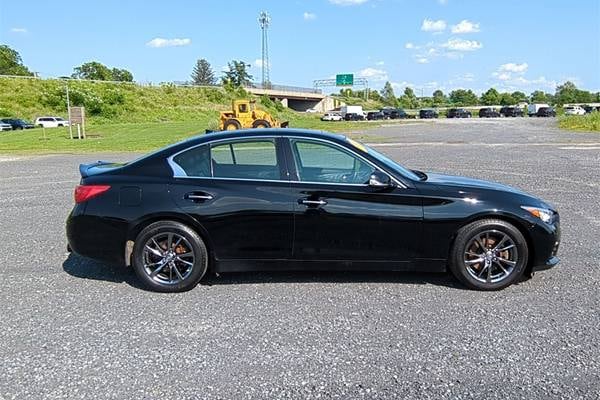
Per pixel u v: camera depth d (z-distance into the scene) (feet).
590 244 18.29
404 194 13.82
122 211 14.07
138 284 14.80
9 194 31.04
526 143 65.87
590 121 108.17
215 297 13.71
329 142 14.34
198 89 215.72
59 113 160.25
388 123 163.12
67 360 10.26
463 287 14.26
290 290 14.16
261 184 14.02
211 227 13.99
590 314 12.30
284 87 313.12
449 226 13.85
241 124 98.48
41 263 16.83
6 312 12.73
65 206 27.04
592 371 9.64
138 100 179.42
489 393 8.96
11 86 165.78
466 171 37.76
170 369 9.88
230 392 9.07
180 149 14.64
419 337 11.16
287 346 10.80
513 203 13.94
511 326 11.66
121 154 59.93
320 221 13.85
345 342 10.96
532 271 14.32
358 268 14.25
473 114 261.03
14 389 9.19
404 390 9.09
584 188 29.96
